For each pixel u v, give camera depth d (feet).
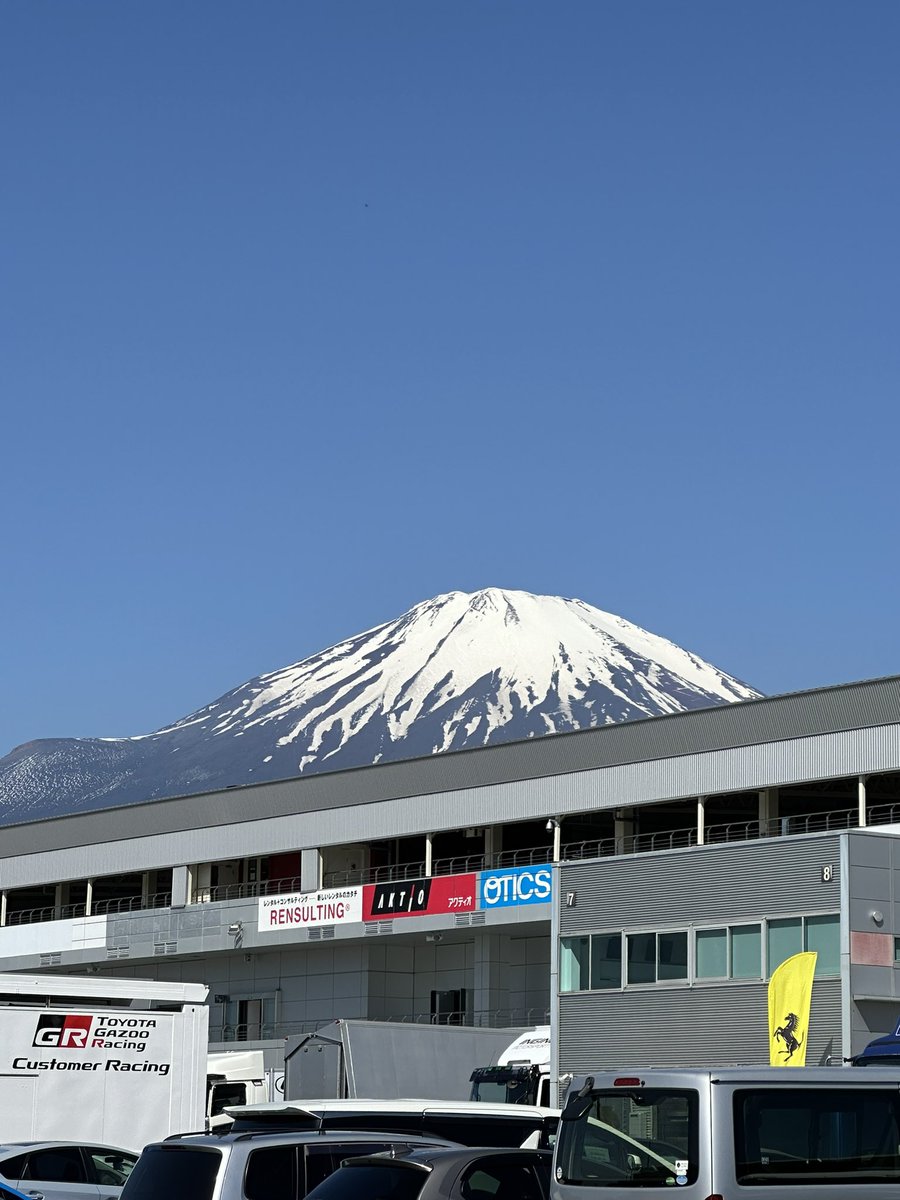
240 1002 252.83
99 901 286.05
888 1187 48.62
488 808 223.71
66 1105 98.58
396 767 236.02
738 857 142.72
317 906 236.84
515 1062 138.10
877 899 134.92
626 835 222.89
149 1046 101.45
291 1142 58.80
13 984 99.25
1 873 285.84
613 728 212.64
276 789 249.75
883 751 184.65
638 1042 146.10
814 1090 48.93
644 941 148.25
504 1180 54.54
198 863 258.16
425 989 235.40
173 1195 57.62
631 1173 49.08
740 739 199.00
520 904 213.05
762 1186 47.55
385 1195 53.62
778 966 136.46
